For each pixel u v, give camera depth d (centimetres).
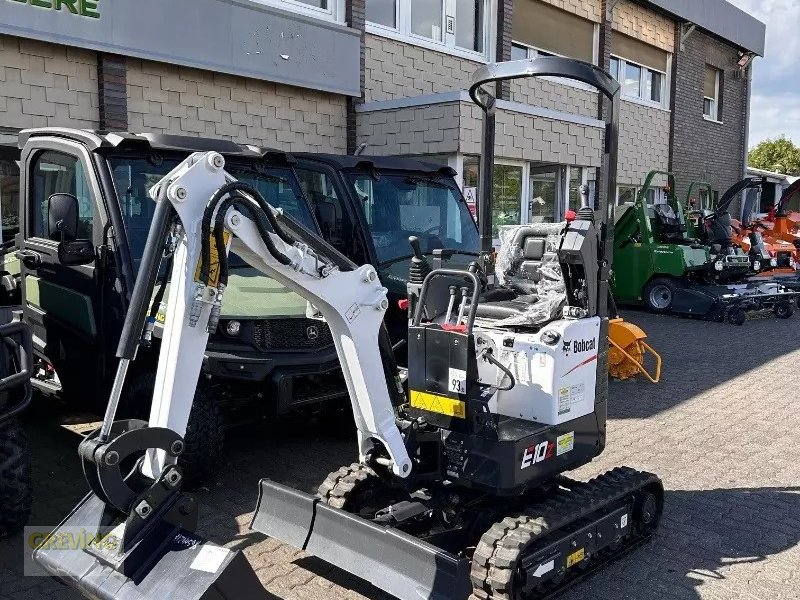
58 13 758
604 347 410
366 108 1075
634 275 1263
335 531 360
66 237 458
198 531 432
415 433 373
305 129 1045
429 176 754
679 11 1738
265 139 998
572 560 365
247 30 934
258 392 494
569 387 387
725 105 2059
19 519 404
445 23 1233
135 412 460
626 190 1712
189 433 456
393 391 398
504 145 1049
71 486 483
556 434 379
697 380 809
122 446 270
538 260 462
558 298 409
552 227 465
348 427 593
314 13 1038
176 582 265
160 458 287
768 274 1387
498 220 1104
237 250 311
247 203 300
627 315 1258
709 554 418
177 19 861
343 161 690
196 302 290
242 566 267
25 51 756
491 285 464
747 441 609
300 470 533
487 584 333
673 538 436
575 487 401
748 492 505
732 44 2025
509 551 333
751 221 1572
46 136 536
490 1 1297
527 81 1363
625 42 1656
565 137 1166
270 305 488
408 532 382
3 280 596
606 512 389
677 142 1838
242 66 935
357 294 349
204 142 545
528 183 1151
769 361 904
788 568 402
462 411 357
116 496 273
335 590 373
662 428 641
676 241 1259
